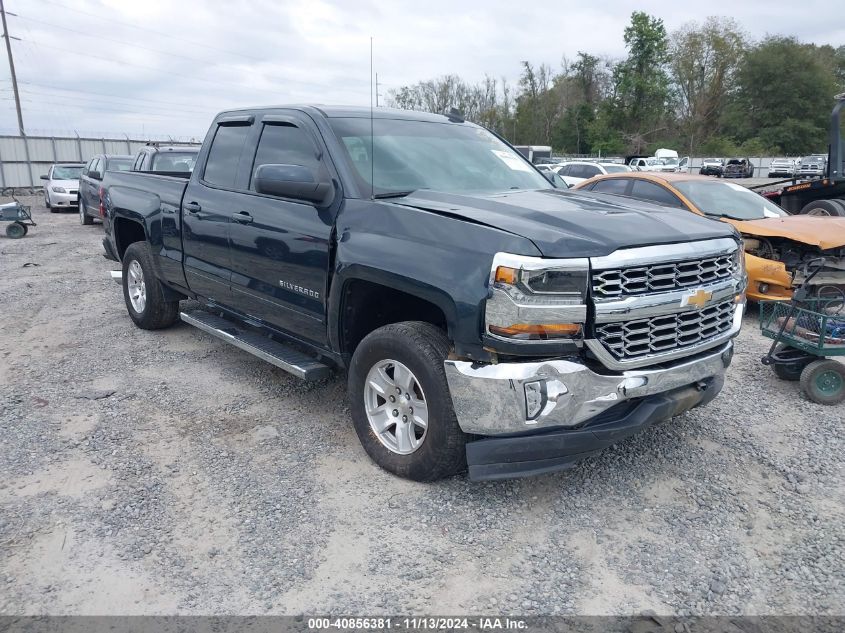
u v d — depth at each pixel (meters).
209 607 2.78
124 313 7.61
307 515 3.45
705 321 3.66
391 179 4.21
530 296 3.09
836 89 72.75
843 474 3.96
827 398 5.04
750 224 7.64
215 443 4.25
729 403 5.05
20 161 33.62
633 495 3.69
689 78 73.69
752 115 74.06
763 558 3.16
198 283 5.54
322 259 4.05
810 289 7.33
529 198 4.04
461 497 3.63
